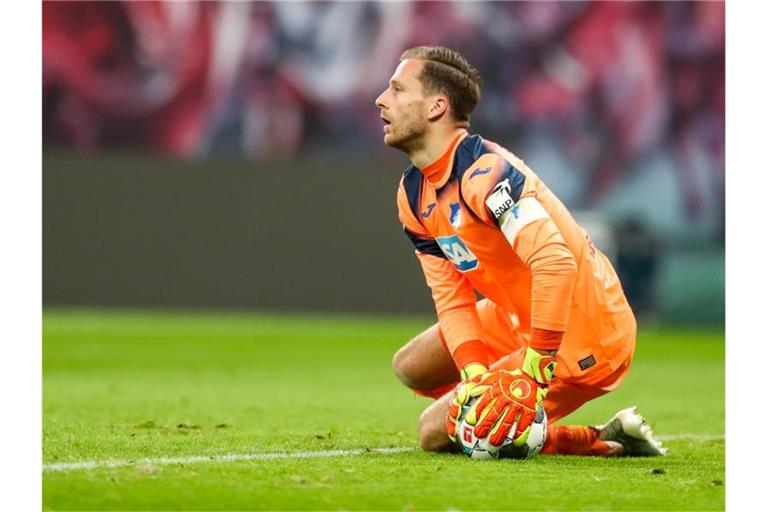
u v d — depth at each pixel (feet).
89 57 224.53
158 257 194.39
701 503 37.81
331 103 228.22
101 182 193.67
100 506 35.58
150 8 225.56
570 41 230.27
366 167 193.06
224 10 226.79
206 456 45.98
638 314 203.31
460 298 50.08
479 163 45.34
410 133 46.44
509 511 35.58
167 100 226.79
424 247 50.72
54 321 170.40
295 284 194.59
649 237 211.41
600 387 48.26
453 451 48.29
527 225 44.27
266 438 54.24
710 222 231.71
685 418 72.74
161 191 194.08
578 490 38.96
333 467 42.65
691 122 231.50
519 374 45.14
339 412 71.31
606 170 231.71
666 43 231.09
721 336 187.01
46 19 222.48
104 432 55.83
